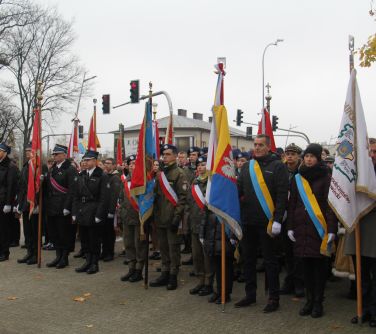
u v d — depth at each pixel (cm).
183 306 621
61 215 859
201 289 684
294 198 590
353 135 545
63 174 865
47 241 1077
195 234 682
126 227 768
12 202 932
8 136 3325
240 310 598
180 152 1002
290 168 700
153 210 727
